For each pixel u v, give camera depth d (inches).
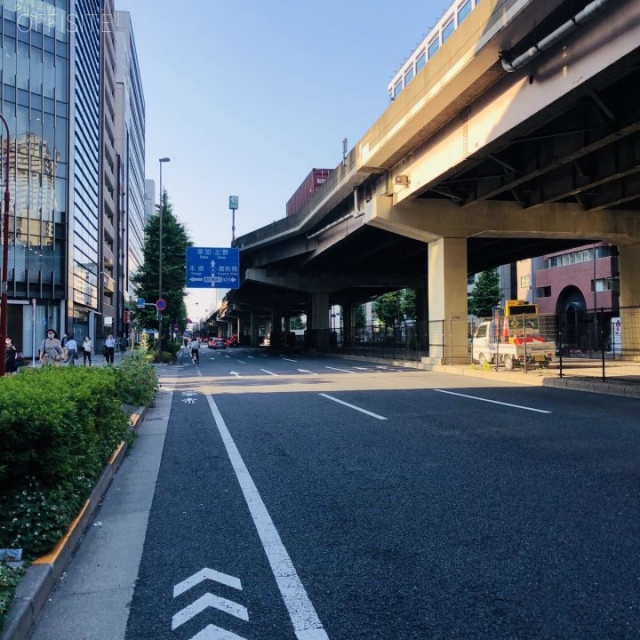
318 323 1903.3
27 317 1294.3
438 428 363.6
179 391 652.7
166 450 316.5
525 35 468.8
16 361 703.7
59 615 127.9
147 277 1551.4
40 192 1325.0
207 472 262.5
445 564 152.3
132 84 3294.8
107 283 2203.5
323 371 967.0
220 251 1386.6
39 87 1332.4
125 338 2036.2
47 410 168.7
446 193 869.2
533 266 2193.7
